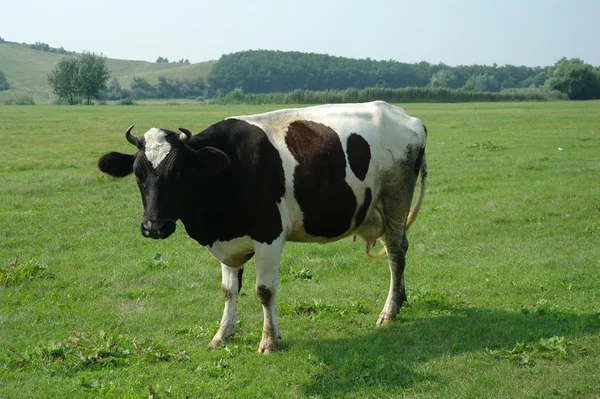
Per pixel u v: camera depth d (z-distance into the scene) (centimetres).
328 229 814
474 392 633
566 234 1293
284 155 764
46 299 932
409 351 743
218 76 19675
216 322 849
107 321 854
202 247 1232
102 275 1050
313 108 851
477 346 751
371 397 634
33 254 1176
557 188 1766
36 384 662
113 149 2736
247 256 782
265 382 670
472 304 907
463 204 1588
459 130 3700
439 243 1241
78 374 687
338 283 1020
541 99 11112
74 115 5428
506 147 2750
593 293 933
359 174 823
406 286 995
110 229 1362
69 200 1636
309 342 778
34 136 3334
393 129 886
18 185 1795
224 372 695
